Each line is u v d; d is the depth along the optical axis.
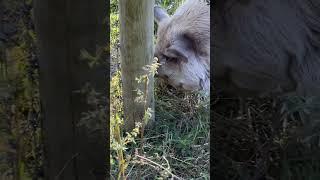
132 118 2.77
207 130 2.93
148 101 2.83
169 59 3.44
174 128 3.00
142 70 2.73
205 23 3.46
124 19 2.65
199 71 3.43
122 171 2.15
